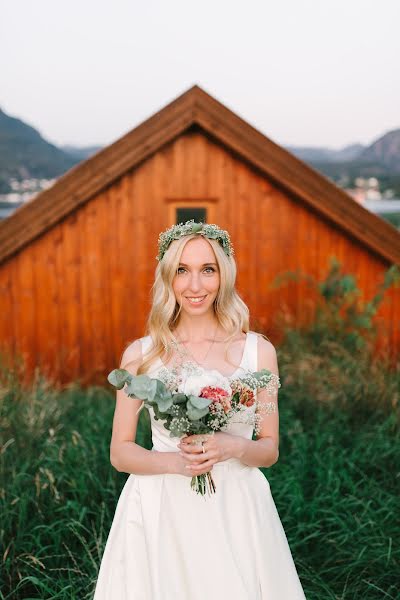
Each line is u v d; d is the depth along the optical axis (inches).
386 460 137.1
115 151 187.8
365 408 159.3
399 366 188.1
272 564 71.8
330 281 191.6
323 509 112.5
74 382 200.4
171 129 187.9
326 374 170.2
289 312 205.5
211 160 197.3
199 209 201.0
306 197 193.9
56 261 199.5
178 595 68.0
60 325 202.8
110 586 73.5
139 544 71.1
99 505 117.0
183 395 60.8
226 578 68.3
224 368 73.7
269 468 128.4
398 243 197.6
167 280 73.2
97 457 131.3
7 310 200.1
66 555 103.5
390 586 99.4
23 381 185.0
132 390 58.7
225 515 70.2
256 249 203.0
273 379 68.2
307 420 156.9
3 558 102.7
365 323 186.9
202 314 76.0
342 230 201.5
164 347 73.9
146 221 199.8
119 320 204.2
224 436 66.4
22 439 140.3
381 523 111.0
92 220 198.2
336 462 130.5
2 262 196.5
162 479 71.3
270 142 189.3
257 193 199.9
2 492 116.0
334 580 101.5
